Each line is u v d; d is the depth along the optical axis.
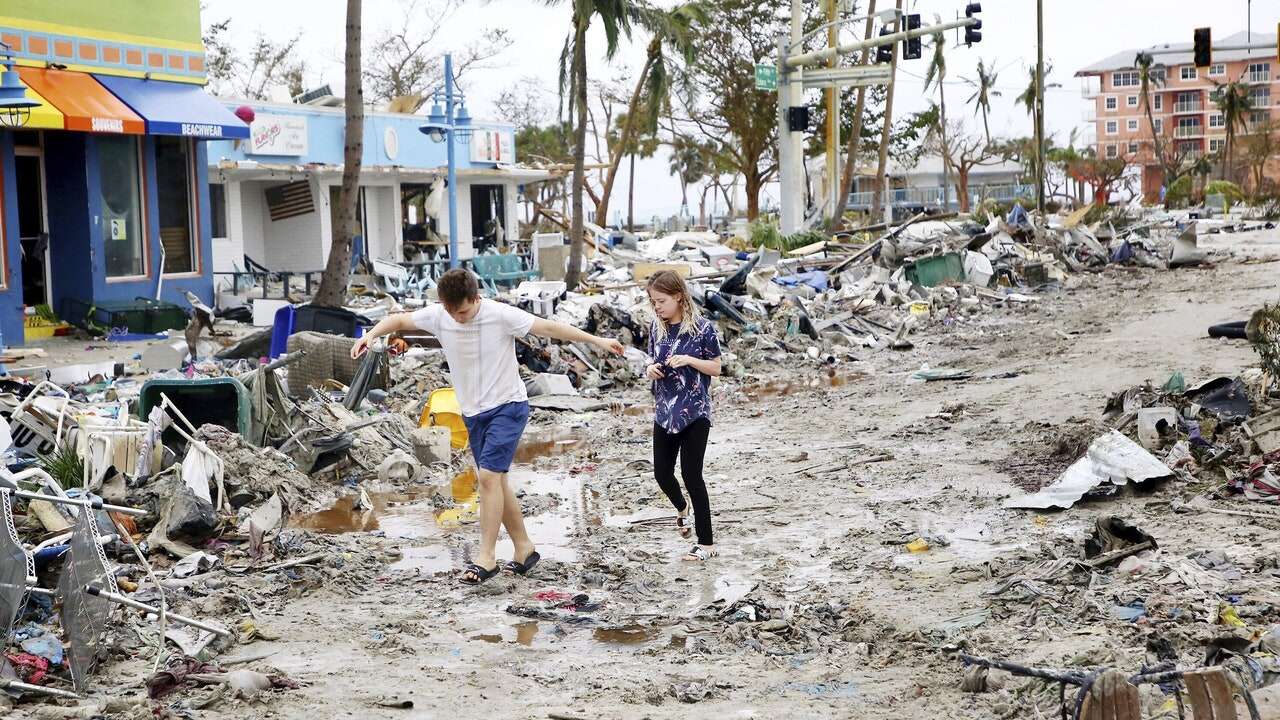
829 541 8.00
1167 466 8.70
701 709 5.17
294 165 28.94
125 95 19.70
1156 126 134.75
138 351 17.22
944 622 6.18
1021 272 27.91
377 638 6.19
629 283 27.97
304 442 10.09
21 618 5.79
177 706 5.13
